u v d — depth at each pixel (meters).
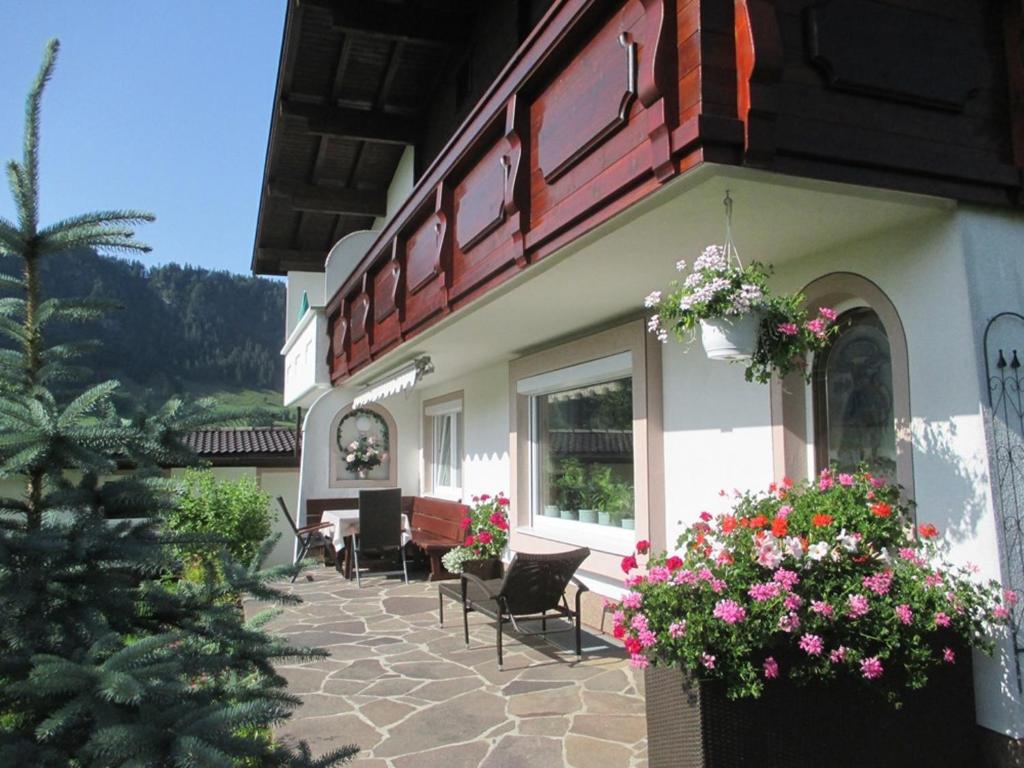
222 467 16.84
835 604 3.48
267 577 3.00
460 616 8.36
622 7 3.85
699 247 4.57
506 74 5.11
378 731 4.80
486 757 4.34
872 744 3.57
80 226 2.81
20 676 2.21
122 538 2.59
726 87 3.27
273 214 16.62
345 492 13.38
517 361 8.96
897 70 3.60
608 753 4.36
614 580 7.12
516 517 8.95
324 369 13.25
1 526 2.49
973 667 3.82
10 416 2.43
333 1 10.26
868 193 3.66
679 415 6.20
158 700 2.15
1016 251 4.03
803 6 3.45
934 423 4.02
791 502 4.22
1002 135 3.93
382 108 13.23
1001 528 3.72
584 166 4.23
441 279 6.80
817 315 4.79
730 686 3.41
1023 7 3.92
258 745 2.28
